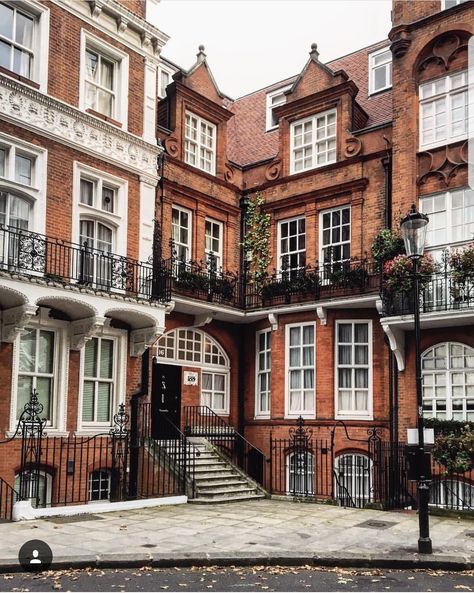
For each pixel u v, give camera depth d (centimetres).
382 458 1559
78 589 743
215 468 1600
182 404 1788
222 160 2002
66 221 1448
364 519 1231
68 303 1360
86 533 1045
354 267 1736
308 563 908
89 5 1558
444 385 1551
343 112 1855
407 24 1711
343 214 1831
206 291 1791
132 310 1470
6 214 1352
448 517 1268
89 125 1523
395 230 1659
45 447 1345
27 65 1434
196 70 1958
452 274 1465
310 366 1781
